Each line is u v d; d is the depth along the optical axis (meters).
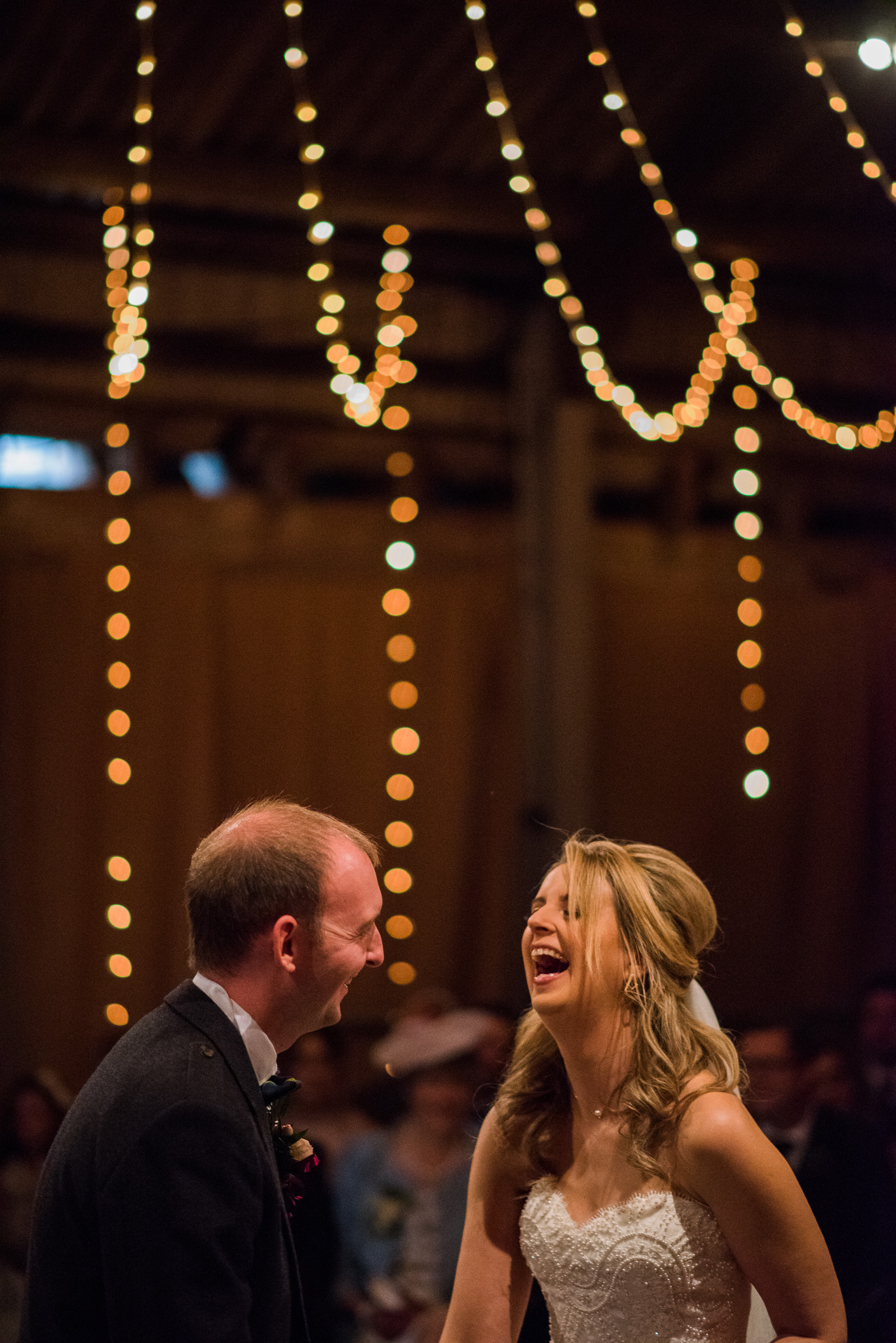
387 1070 5.79
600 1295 2.71
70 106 7.49
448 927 9.88
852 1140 4.73
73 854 9.20
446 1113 5.30
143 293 6.92
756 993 10.44
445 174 8.27
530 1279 3.03
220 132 7.79
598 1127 2.85
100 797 9.31
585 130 8.00
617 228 8.57
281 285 9.61
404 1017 6.14
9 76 7.23
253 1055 2.58
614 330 9.14
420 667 10.10
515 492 10.41
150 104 7.51
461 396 10.13
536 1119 3.01
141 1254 2.29
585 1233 2.74
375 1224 5.14
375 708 9.98
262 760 9.74
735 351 8.86
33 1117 6.10
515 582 10.30
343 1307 5.00
